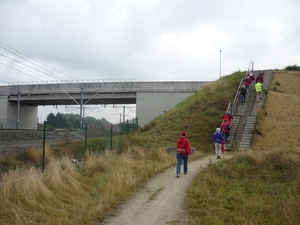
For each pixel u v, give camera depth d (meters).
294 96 27.89
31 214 6.86
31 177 8.49
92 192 9.34
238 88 28.72
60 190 8.73
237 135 21.11
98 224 6.73
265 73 35.38
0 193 7.50
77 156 17.77
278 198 8.47
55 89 54.00
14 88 55.81
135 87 51.53
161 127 24.92
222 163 12.92
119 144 21.14
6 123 50.25
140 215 7.29
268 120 22.80
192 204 7.83
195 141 20.75
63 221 6.60
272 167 12.02
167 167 13.95
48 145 17.66
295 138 20.16
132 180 10.35
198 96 30.20
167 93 50.28
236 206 7.59
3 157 14.70
